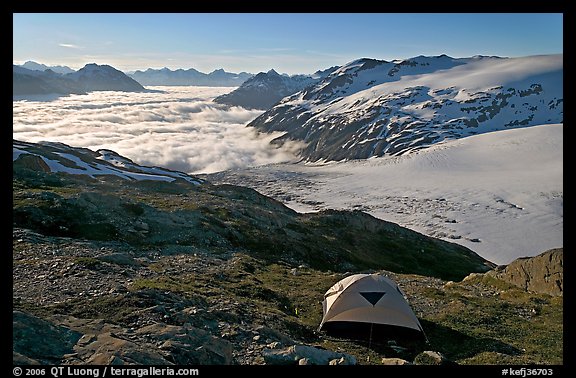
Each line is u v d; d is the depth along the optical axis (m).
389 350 17.52
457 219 147.12
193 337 12.43
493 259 116.69
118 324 13.10
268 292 22.75
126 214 32.50
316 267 36.00
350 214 63.81
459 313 23.02
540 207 153.25
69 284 16.84
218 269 25.64
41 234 24.92
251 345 13.91
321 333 18.78
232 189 62.53
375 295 19.47
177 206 39.56
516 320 22.53
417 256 57.09
